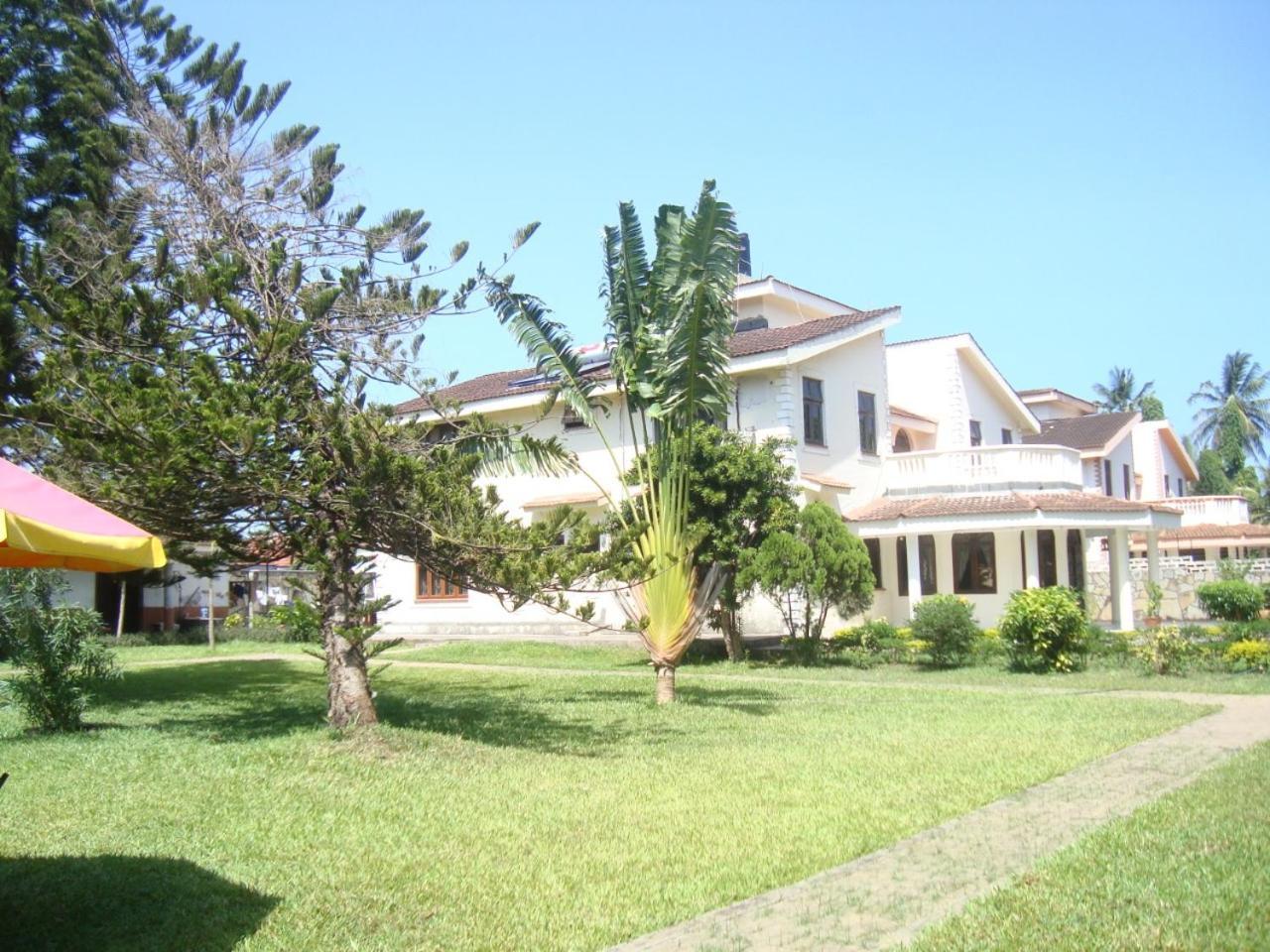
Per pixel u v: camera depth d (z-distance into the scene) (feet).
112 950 17.95
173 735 39.58
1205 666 59.72
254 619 107.86
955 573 82.79
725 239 48.57
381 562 100.94
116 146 50.08
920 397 98.73
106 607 112.16
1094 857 22.07
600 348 92.43
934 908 19.71
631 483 58.29
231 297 37.35
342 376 39.75
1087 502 75.56
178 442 32.14
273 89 55.98
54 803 28.02
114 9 55.11
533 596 38.01
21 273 40.09
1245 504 119.96
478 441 43.86
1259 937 17.22
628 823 26.43
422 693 56.03
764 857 23.30
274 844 24.36
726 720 44.55
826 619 79.30
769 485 68.28
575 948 18.10
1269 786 28.37
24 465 39.37
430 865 22.86
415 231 48.08
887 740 38.52
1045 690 53.98
